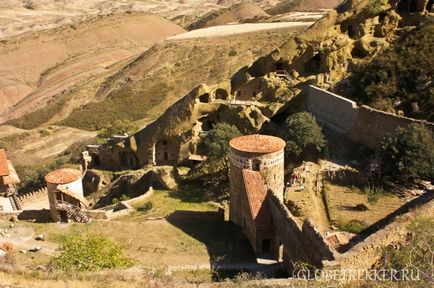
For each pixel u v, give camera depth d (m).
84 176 80.94
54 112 139.50
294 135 59.75
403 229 30.39
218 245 45.56
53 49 195.00
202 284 29.20
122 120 111.19
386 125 55.66
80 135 117.56
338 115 62.75
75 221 53.91
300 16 171.00
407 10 75.88
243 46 138.25
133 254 43.84
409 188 49.34
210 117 73.31
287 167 60.41
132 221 53.53
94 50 195.62
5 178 74.62
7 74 177.50
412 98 59.28
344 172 53.69
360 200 48.75
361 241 31.36
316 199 50.16
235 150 49.03
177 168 71.12
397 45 67.19
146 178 71.75
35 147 113.06
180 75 134.00
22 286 27.98
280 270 40.09
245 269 40.41
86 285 28.53
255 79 74.62
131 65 153.50
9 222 53.75
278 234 42.31
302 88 70.25
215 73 129.50
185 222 51.41
